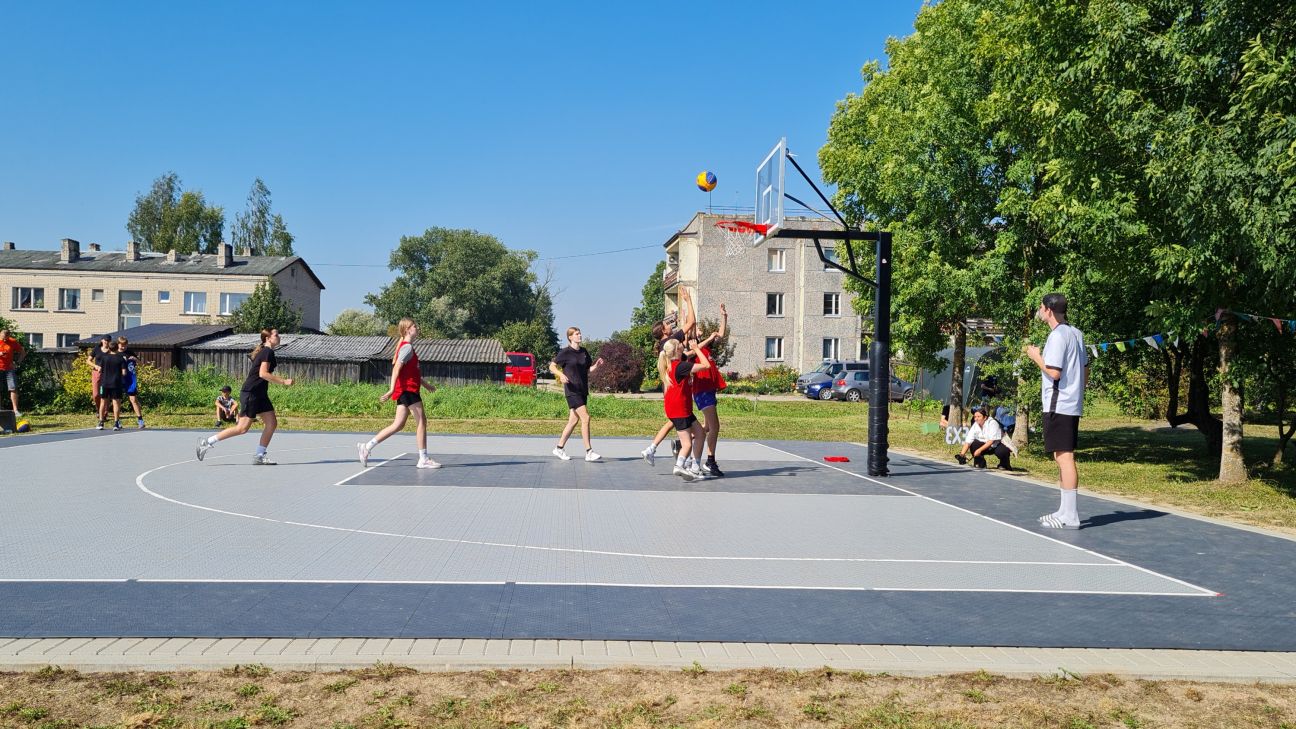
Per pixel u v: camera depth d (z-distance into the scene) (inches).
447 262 3806.6
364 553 249.1
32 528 283.1
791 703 143.8
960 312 686.5
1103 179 446.9
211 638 166.1
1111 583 230.2
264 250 3358.8
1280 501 416.8
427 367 1417.3
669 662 158.9
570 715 137.2
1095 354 551.8
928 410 1200.2
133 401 761.0
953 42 671.8
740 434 868.6
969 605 203.6
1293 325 414.0
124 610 183.6
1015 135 593.3
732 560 250.1
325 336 1552.7
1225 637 181.5
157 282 2388.0
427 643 165.8
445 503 351.9
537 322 3065.9
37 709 134.1
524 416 1064.8
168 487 387.5
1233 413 484.4
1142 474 538.9
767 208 498.6
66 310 2372.0
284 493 372.8
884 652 168.7
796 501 379.6
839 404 1512.1
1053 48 497.4
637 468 501.4
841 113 889.5
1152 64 413.1
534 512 332.8
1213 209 367.9
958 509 365.4
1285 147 345.1
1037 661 165.3
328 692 143.9
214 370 1269.7
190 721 131.6
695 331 455.5
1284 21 370.9
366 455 468.4
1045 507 376.5
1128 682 157.8
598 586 214.4
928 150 675.4
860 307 828.6
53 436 665.6
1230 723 140.3
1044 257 634.2
